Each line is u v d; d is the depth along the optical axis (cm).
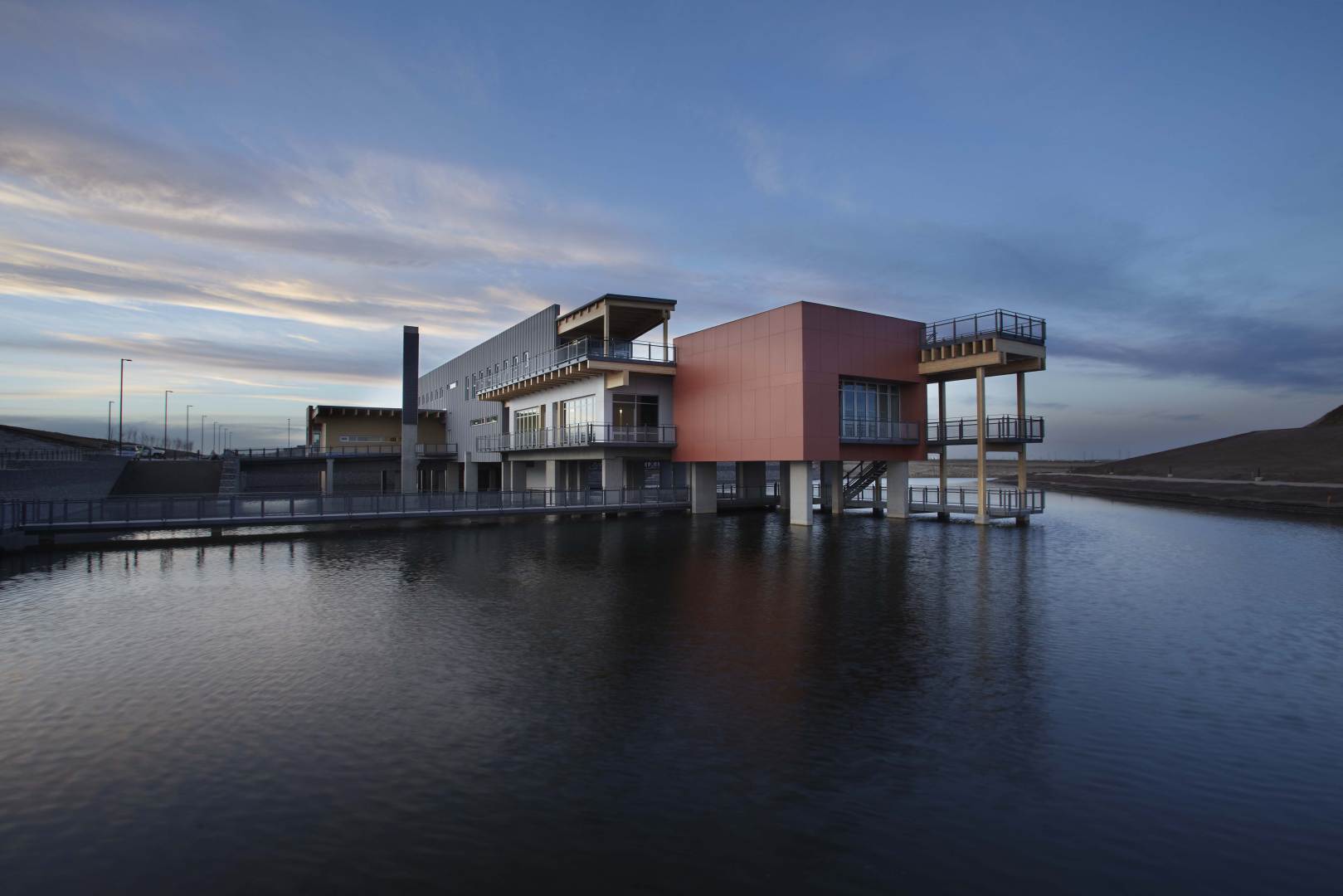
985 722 811
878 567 1909
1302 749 739
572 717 823
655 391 3612
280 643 1140
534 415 4344
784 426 2927
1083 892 496
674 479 3741
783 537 2605
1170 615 1341
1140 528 2991
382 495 2886
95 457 5991
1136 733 779
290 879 507
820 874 515
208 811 604
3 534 2255
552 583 1669
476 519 3272
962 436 3228
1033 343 2991
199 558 2083
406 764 697
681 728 790
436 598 1497
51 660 1042
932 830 579
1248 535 2731
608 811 607
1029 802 625
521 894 489
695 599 1488
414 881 505
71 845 550
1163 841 563
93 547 2333
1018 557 2103
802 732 781
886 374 3112
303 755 717
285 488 5412
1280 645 1130
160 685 929
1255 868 527
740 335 3177
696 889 496
